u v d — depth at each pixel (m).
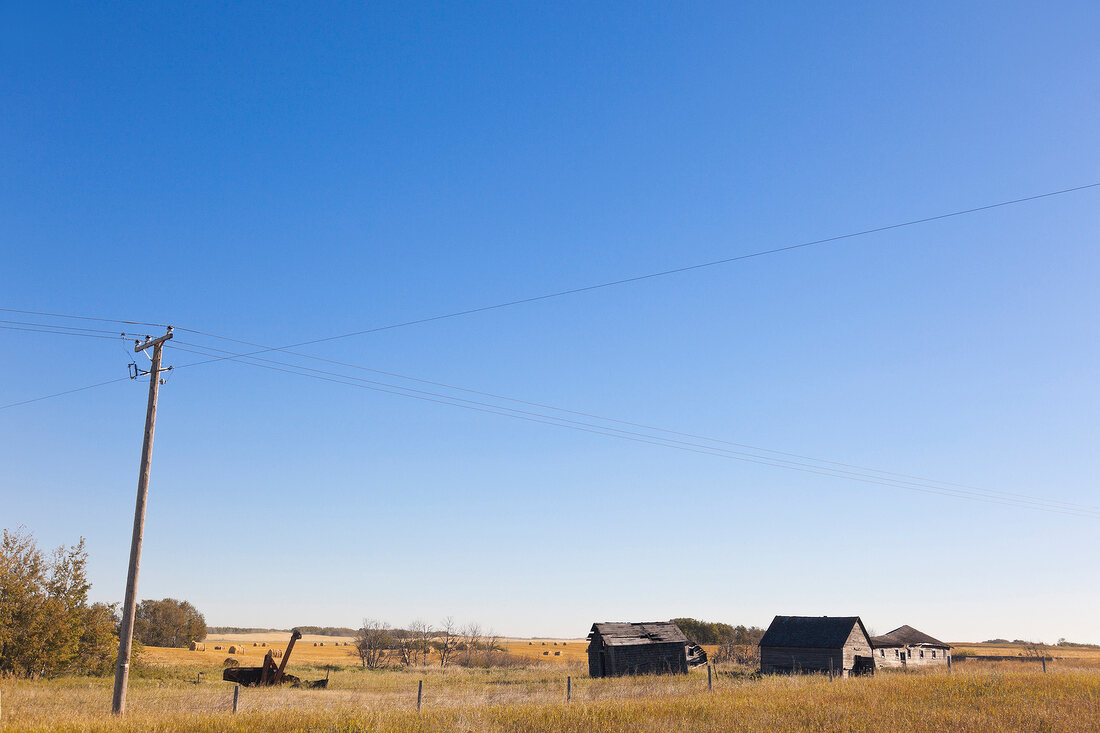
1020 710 25.23
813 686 36.34
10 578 44.69
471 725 20.55
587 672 75.88
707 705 26.39
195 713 23.62
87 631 49.56
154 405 27.31
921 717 23.48
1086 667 65.44
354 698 33.25
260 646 138.25
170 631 130.75
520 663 102.25
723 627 144.50
